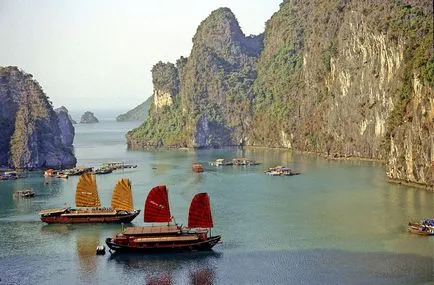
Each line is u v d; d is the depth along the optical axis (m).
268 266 90.19
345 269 87.75
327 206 127.06
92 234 111.19
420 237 101.75
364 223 111.50
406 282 82.31
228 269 89.69
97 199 124.19
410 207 123.00
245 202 134.12
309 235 104.81
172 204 133.12
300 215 119.62
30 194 149.62
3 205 138.38
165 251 98.62
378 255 93.12
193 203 100.44
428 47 150.38
